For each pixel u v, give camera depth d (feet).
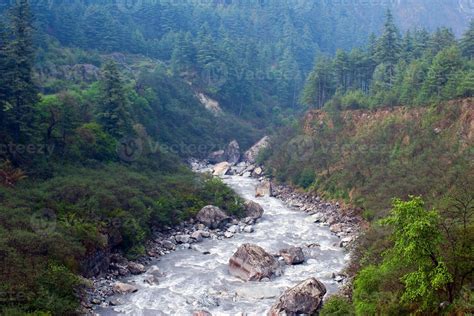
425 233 65.41
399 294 75.72
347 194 187.21
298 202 203.21
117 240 127.95
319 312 94.17
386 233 112.98
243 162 297.53
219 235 156.46
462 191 114.83
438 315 66.13
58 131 163.12
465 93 178.81
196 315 96.68
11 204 117.19
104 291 107.45
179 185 178.40
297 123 272.92
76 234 113.91
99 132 180.96
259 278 118.42
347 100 242.37
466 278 68.23
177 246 144.36
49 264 99.30
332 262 132.05
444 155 159.63
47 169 146.30
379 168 181.16
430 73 198.80
